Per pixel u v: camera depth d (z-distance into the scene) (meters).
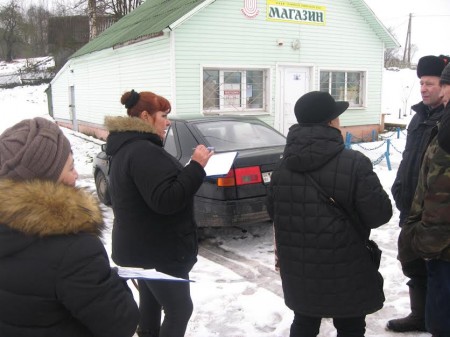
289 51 12.52
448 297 2.28
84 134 17.78
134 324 1.51
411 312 3.33
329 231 2.35
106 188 6.88
